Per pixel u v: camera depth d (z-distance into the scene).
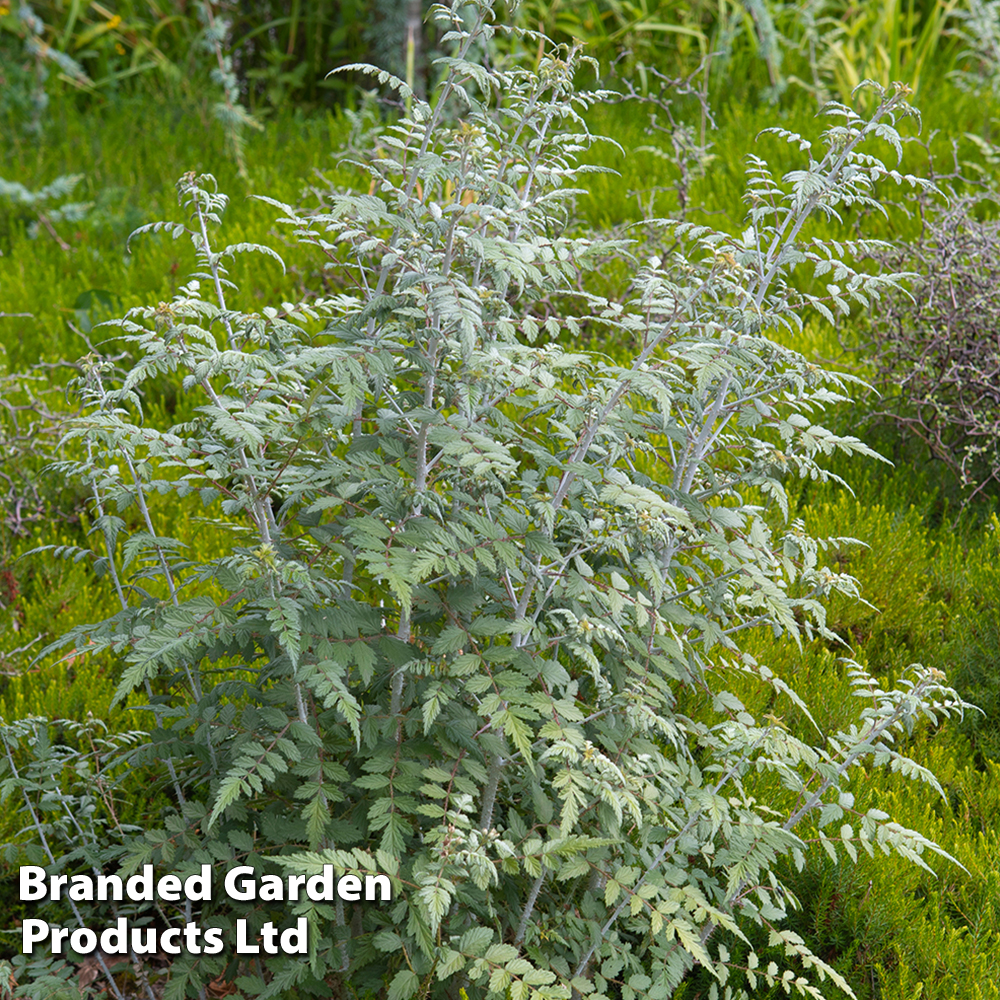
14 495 4.00
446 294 1.85
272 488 2.13
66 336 5.10
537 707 2.00
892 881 2.66
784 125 6.65
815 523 3.83
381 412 2.15
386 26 7.14
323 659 2.01
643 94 7.23
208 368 1.89
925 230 4.88
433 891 1.83
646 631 2.48
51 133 7.46
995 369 4.08
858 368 4.47
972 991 2.41
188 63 8.20
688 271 2.27
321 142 7.10
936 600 3.79
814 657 3.45
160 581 3.62
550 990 1.94
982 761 3.32
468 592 2.14
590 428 2.12
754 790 2.85
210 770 2.46
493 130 2.48
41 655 2.26
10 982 2.38
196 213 2.30
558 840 2.00
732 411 2.53
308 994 2.34
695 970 2.65
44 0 8.39
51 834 2.71
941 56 8.27
